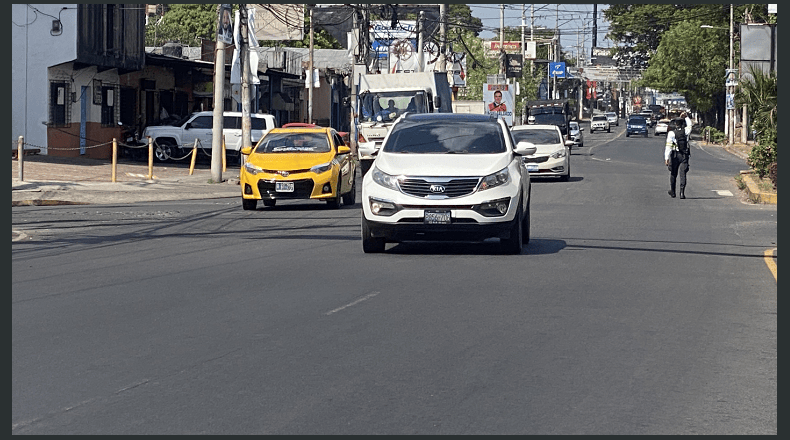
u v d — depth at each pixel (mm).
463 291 10883
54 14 34406
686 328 9008
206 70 44594
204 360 7719
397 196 13391
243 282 11516
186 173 33375
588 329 8922
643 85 92312
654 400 6664
